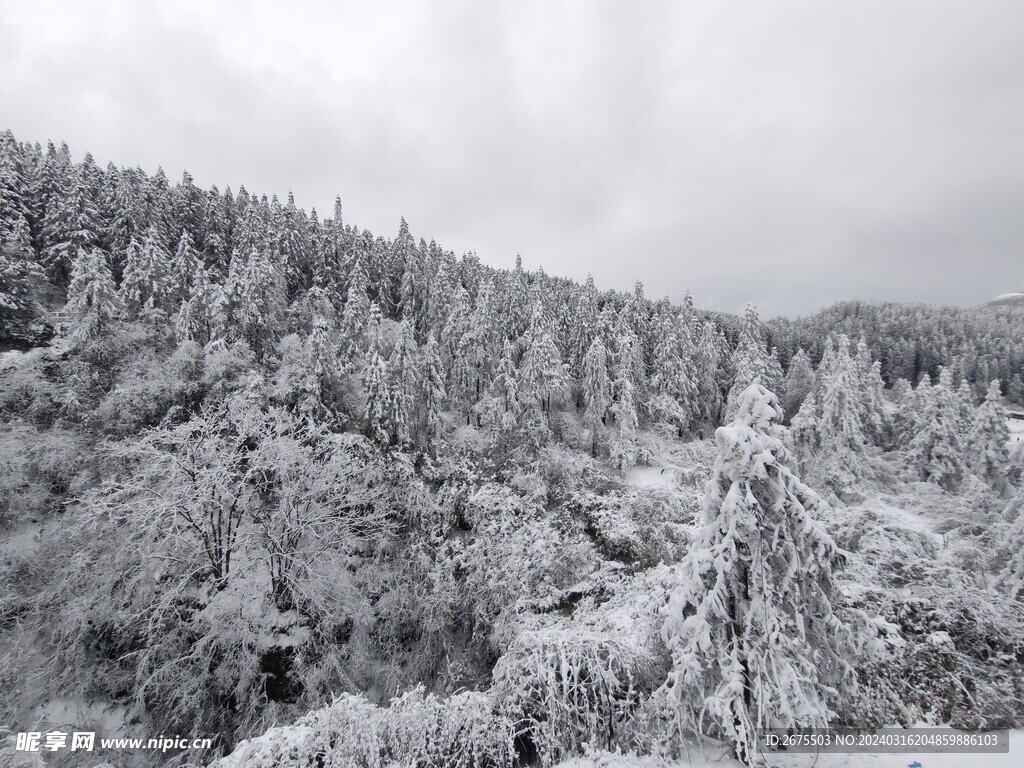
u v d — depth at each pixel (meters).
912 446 31.11
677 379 39.06
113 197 41.34
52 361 25.48
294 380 27.14
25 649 15.51
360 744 8.64
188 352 27.20
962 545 16.73
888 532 18.09
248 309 31.16
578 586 20.34
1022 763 6.98
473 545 24.45
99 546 17.45
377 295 50.66
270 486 20.12
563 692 9.23
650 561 21.33
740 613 7.10
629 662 9.60
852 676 6.97
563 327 48.25
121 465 20.19
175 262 35.62
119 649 16.41
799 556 6.79
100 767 12.79
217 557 17.20
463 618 20.89
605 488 29.94
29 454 20.39
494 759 8.68
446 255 60.75
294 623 17.53
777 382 44.72
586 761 8.08
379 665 19.00
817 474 28.88
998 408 27.59
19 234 32.34
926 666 9.02
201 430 18.44
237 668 15.55
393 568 22.66
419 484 26.38
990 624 9.89
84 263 26.45
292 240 47.34
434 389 32.25
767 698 6.49
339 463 21.00
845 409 29.19
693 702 7.35
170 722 14.57
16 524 19.09
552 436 35.09
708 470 30.98
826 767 6.91
